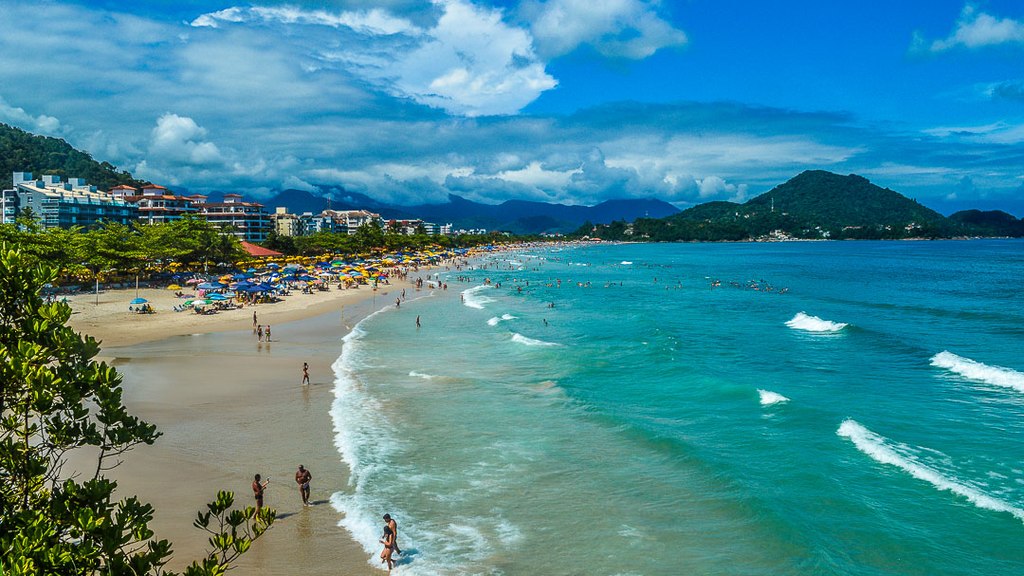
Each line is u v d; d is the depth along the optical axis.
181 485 23.45
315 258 142.88
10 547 6.71
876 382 39.84
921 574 18.00
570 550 19.59
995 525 20.53
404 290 96.06
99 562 7.57
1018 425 30.61
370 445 28.27
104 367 8.08
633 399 36.50
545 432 30.34
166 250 93.12
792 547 19.38
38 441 22.52
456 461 26.66
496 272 150.75
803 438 29.12
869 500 22.55
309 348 50.09
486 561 18.94
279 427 30.39
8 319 7.93
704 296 94.75
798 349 51.28
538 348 51.22
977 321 64.50
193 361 43.94
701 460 26.14
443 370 43.25
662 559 19.06
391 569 18.36
